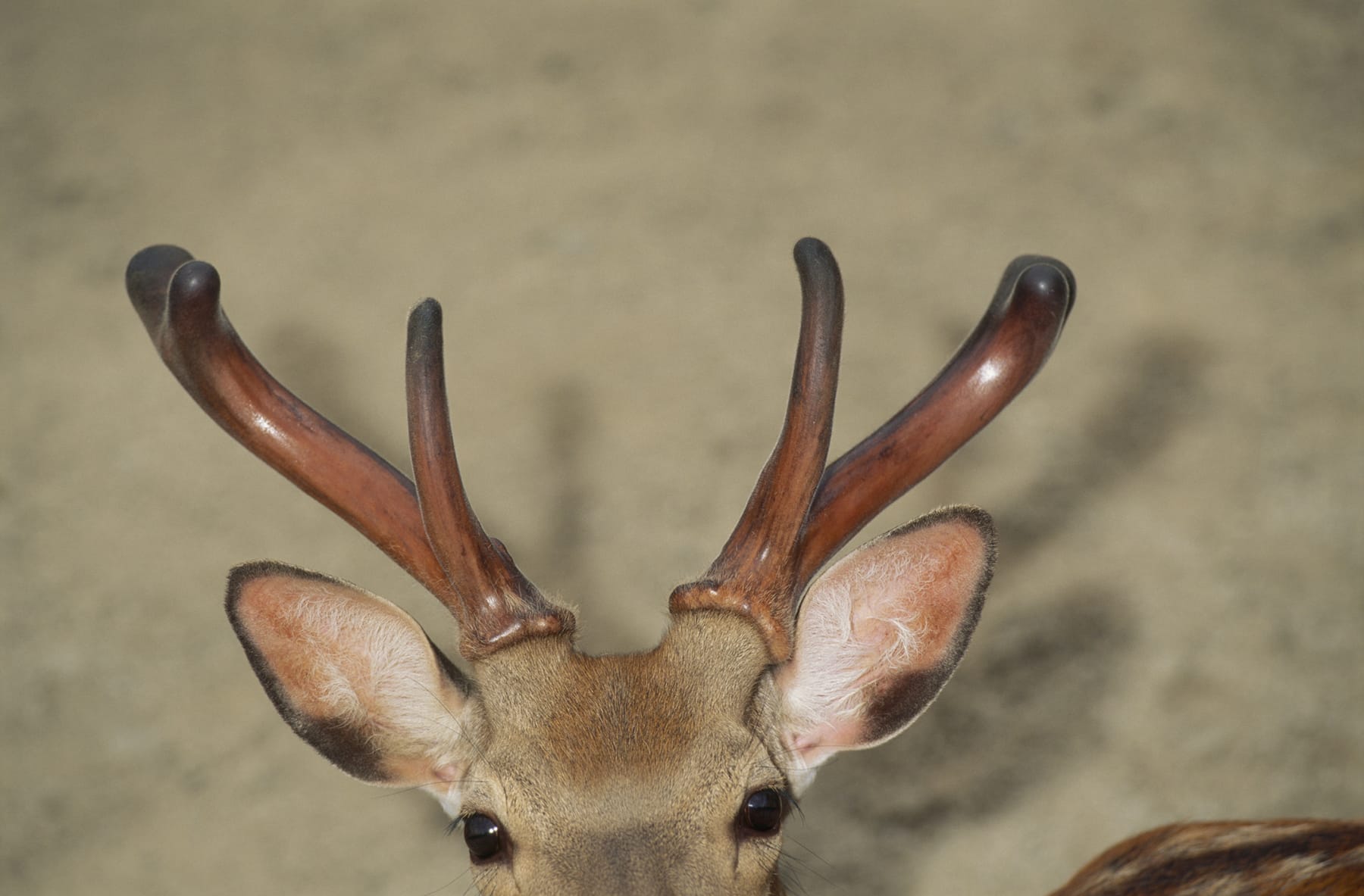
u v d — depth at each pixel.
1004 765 10.13
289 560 12.07
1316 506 11.76
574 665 5.59
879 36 17.84
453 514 5.49
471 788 5.54
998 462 12.34
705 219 15.40
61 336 14.56
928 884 9.48
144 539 12.49
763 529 5.71
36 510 12.80
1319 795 9.77
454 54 18.25
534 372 13.72
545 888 5.14
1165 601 11.09
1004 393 5.96
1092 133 16.11
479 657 5.65
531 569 11.77
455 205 15.86
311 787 10.57
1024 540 11.62
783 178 15.88
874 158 16.06
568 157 16.42
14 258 15.53
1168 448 12.39
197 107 17.66
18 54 18.73
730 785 5.34
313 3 19.45
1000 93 16.80
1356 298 13.78
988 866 9.54
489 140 16.80
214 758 10.77
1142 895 6.40
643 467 12.66
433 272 14.96
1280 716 10.27
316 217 15.80
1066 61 17.12
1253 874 6.13
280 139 17.06
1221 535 11.57
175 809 10.41
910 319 13.91
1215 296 13.91
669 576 11.66
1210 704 10.38
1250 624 10.88
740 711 5.58
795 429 5.54
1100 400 12.91
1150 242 14.61
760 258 14.85
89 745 10.88
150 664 11.49
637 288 14.60
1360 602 10.97
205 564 12.22
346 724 6.17
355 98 17.62
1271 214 14.83
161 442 13.43
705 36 18.11
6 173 16.78
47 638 11.70
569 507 12.34
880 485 5.98
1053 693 10.54
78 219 16.03
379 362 13.80
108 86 18.08
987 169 15.77
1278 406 12.71
